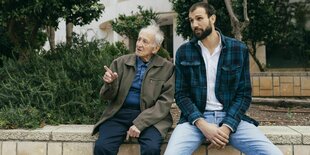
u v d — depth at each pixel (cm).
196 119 246
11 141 284
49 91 337
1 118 298
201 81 258
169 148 243
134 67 275
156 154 247
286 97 680
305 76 682
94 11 494
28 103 327
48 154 281
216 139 240
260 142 240
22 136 282
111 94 266
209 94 259
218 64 257
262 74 694
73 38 473
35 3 393
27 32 469
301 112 480
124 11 1173
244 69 260
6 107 327
